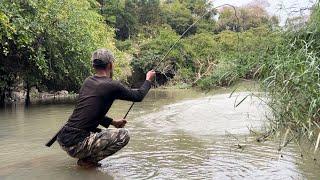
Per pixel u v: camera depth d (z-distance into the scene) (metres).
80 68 13.39
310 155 4.56
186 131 6.50
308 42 3.68
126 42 32.25
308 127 3.38
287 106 3.46
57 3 12.12
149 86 4.44
